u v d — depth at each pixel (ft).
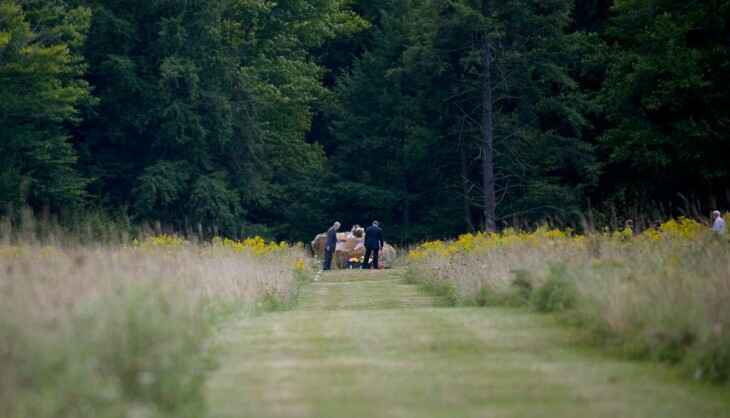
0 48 363.15
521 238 205.57
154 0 431.43
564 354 97.96
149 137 449.06
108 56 424.46
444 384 83.10
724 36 382.22
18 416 62.75
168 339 79.46
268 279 181.57
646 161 379.14
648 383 83.25
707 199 397.60
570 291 127.85
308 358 97.04
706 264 121.90
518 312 133.39
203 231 437.58
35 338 71.67
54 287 95.55
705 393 79.46
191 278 138.00
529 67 423.23
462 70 437.58
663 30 376.27
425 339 108.78
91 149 451.94
